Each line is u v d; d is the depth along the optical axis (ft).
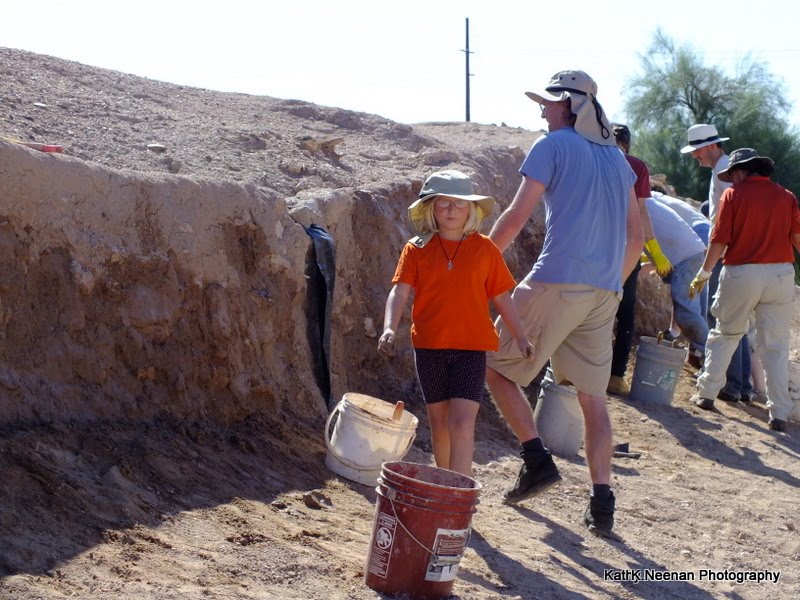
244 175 26.32
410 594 12.85
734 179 28.81
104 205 16.79
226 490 15.37
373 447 17.79
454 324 15.48
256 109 38.60
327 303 21.47
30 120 25.46
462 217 15.43
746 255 28.45
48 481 13.16
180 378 17.40
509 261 33.22
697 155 32.55
